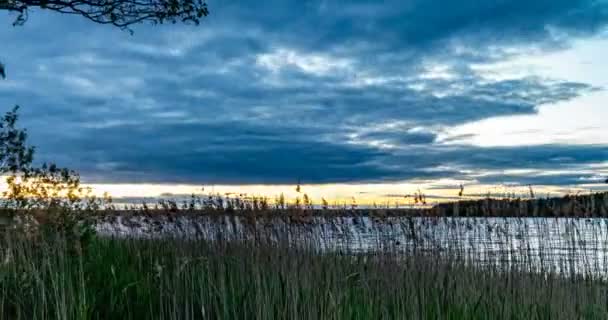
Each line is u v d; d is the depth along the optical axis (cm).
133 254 859
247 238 778
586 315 748
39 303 624
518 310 735
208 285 661
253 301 681
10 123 859
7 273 648
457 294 730
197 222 829
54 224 734
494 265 798
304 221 774
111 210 914
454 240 807
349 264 748
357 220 797
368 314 661
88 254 780
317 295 676
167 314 657
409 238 795
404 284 731
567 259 785
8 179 812
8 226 702
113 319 651
